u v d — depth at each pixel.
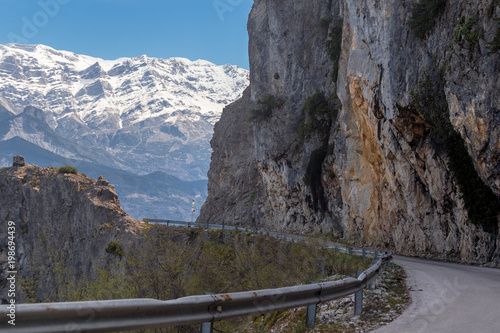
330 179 55.03
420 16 26.88
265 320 10.52
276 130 69.62
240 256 20.33
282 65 72.31
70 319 3.82
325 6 64.38
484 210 22.95
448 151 25.48
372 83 35.12
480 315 7.82
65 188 62.50
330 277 14.88
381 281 12.95
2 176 68.62
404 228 34.81
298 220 65.94
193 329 10.27
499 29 19.28
